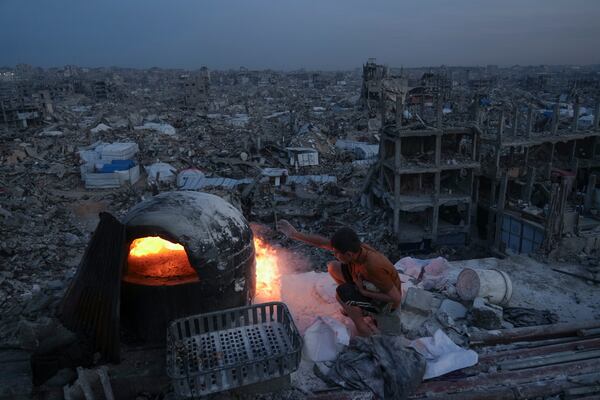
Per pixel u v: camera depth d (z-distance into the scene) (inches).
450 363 213.8
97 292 206.5
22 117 2380.7
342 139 2108.8
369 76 3105.3
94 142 1909.4
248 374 183.5
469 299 278.8
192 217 218.8
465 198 967.0
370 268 221.0
